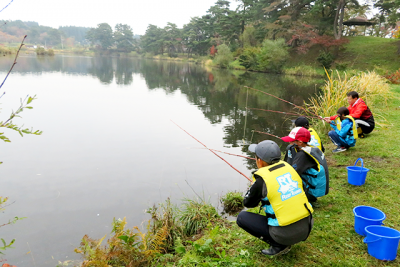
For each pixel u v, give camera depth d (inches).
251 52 1766.7
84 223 184.2
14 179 243.4
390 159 232.8
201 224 171.5
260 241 136.6
